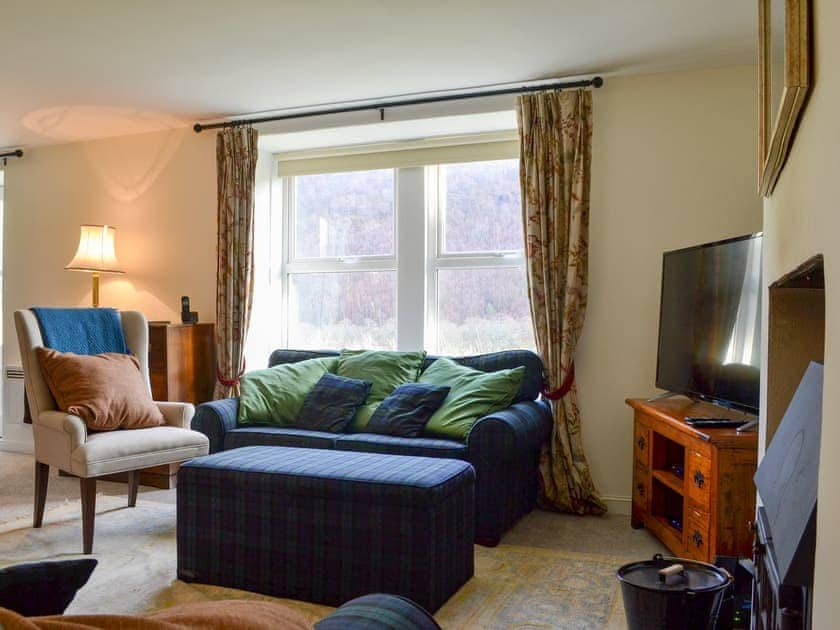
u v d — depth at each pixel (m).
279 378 4.16
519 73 3.88
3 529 3.42
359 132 4.57
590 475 3.91
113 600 2.57
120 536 3.33
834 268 0.89
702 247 3.22
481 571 2.91
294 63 3.73
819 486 0.95
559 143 3.92
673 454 3.35
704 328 3.16
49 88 4.15
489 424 3.25
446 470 2.66
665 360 3.57
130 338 3.90
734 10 3.08
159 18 3.19
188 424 3.72
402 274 4.67
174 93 4.24
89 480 3.09
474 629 2.36
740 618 2.24
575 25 3.25
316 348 5.00
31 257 5.50
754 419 2.91
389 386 4.01
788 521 1.11
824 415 0.92
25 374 3.45
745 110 3.75
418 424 3.63
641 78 3.90
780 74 2.85
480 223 4.55
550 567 2.96
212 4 3.04
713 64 3.74
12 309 5.55
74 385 3.36
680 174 3.84
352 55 3.62
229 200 4.67
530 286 3.94
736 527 2.56
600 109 3.96
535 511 3.90
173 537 3.32
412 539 2.44
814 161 1.06
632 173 3.91
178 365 4.53
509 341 4.47
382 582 2.47
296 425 3.93
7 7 3.07
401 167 4.68
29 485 4.35
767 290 1.83
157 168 5.07
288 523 2.60
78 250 4.94
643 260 3.89
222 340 4.67
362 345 4.87
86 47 3.53
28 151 5.52
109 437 3.23
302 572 2.58
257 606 1.10
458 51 3.57
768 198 1.83
